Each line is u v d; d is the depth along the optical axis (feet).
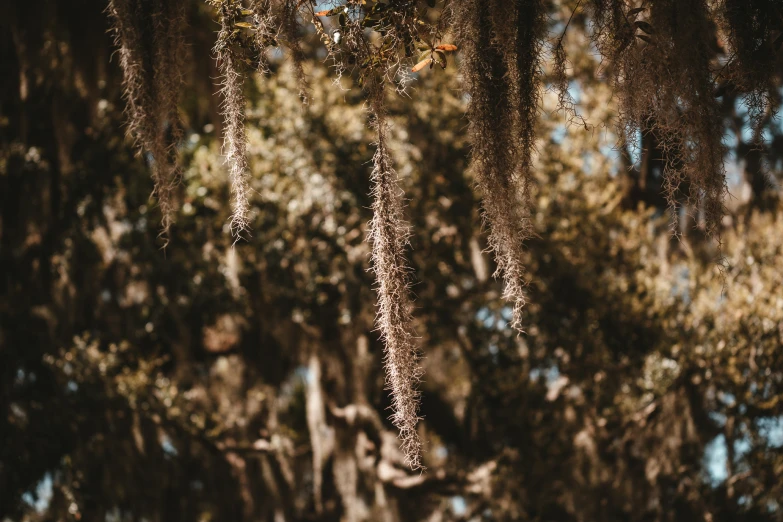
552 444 32.81
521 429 33.32
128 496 32.76
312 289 34.78
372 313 34.14
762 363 30.42
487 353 34.63
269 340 35.68
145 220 35.53
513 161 9.48
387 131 9.64
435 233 35.01
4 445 31.60
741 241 31.58
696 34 8.91
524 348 34.37
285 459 34.76
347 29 9.81
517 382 33.53
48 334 33.99
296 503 34.58
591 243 34.22
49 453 32.63
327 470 34.53
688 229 31.89
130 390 33.42
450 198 35.12
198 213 36.01
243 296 35.22
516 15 9.27
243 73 9.98
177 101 10.56
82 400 32.89
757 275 31.24
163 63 10.46
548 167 34.96
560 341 33.73
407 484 32.76
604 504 31.32
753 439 30.40
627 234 34.55
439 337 34.60
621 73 9.60
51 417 32.60
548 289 34.01
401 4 9.70
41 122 35.06
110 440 32.83
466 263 34.99
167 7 10.48
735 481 30.07
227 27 9.86
